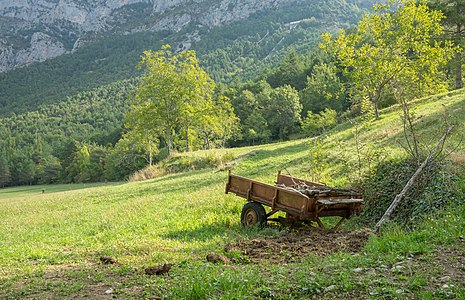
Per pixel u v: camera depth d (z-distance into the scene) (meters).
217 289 6.89
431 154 12.34
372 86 30.77
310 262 8.34
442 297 6.03
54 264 10.74
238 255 9.47
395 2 31.61
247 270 7.92
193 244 11.50
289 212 11.69
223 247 10.58
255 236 11.64
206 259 9.41
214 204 16.94
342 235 10.97
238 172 26.25
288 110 89.31
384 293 6.34
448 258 7.71
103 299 7.21
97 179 98.25
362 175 14.49
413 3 31.12
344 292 6.55
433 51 30.66
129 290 7.56
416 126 21.41
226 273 7.51
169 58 58.94
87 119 196.00
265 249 10.01
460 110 21.91
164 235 13.16
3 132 177.50
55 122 195.00
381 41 30.98
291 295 6.53
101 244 12.84
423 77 31.78
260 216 12.52
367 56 31.16
